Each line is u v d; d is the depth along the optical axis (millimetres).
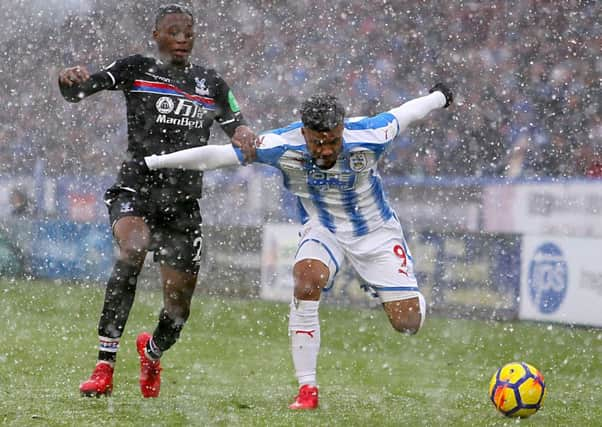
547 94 42875
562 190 36312
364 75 46156
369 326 32219
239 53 47062
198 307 36594
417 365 23844
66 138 46625
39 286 42250
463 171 42938
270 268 40188
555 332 31844
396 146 43250
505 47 44156
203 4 46969
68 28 47406
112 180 45438
